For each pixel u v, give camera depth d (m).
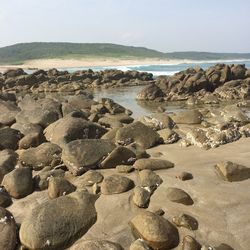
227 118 13.61
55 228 6.11
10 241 6.02
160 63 108.94
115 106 18.14
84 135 11.02
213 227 6.04
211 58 180.62
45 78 41.09
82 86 36.72
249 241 5.67
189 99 23.14
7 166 8.97
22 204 7.46
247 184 7.34
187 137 10.73
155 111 19.59
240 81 27.64
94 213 6.62
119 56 142.38
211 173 7.92
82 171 8.47
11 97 22.39
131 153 8.88
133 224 6.14
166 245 5.68
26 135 11.31
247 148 9.66
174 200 6.81
